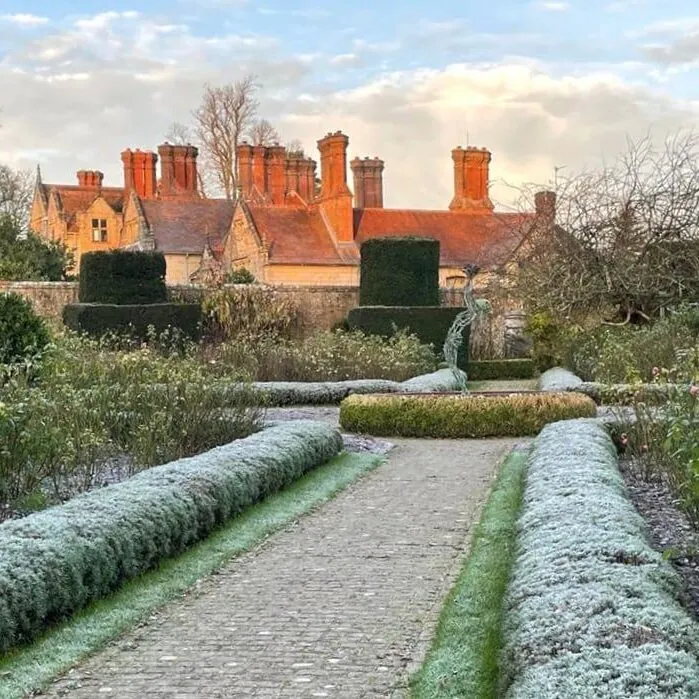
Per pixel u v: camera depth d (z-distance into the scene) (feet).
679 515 21.67
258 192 131.85
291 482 27.17
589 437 27.37
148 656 13.61
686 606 13.38
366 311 75.25
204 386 31.76
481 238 110.42
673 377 33.94
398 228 109.81
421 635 14.34
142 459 27.73
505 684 10.82
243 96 151.94
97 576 15.75
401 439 38.42
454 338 41.63
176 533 18.98
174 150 130.31
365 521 22.95
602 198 62.18
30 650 13.60
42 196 145.69
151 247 109.81
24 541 14.75
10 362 32.71
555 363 75.87
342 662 13.25
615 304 63.82
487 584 16.78
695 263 60.13
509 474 28.48
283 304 77.71
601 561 13.64
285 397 47.24
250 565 18.86
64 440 24.29
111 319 70.23
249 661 13.35
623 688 9.09
